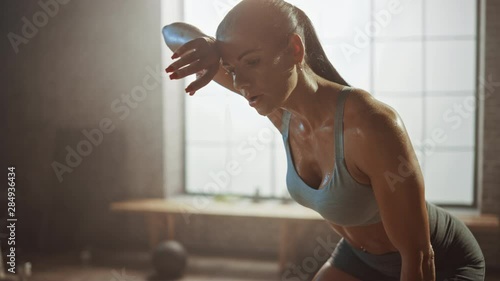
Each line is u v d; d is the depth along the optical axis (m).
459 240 1.24
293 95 1.01
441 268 1.23
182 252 4.68
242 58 0.89
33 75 5.98
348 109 0.98
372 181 0.96
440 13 5.02
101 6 5.75
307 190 1.14
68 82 5.89
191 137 5.90
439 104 5.08
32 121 6.00
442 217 1.24
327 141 1.04
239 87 0.92
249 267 4.99
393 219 0.94
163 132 5.64
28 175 5.99
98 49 5.79
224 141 5.79
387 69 5.14
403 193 0.92
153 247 5.25
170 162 5.75
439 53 5.04
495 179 4.77
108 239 5.86
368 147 0.94
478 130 5.00
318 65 1.04
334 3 5.20
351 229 1.25
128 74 5.72
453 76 5.04
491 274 4.66
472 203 5.09
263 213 4.70
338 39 5.21
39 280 4.61
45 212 5.86
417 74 5.10
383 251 1.27
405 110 5.14
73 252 5.66
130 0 5.67
